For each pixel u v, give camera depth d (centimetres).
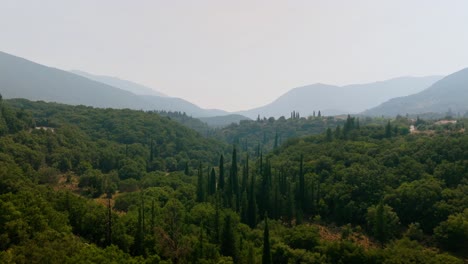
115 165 15375
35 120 16938
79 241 6306
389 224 9150
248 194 11244
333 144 13912
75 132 16938
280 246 7712
